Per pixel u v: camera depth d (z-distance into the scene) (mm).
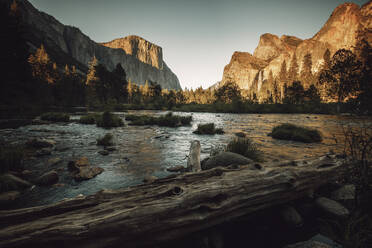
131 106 46188
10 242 1218
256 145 7102
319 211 2465
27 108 23391
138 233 1519
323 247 1724
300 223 2242
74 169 4234
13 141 6879
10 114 17031
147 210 1591
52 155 5398
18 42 27312
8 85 24812
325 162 3035
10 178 3195
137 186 1979
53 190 3186
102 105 42000
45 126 11812
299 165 2818
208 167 3646
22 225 1331
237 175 2291
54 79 51531
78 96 50188
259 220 2328
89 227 1382
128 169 4332
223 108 37531
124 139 8250
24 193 3051
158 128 12461
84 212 1523
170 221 1641
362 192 2365
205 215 1799
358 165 2412
